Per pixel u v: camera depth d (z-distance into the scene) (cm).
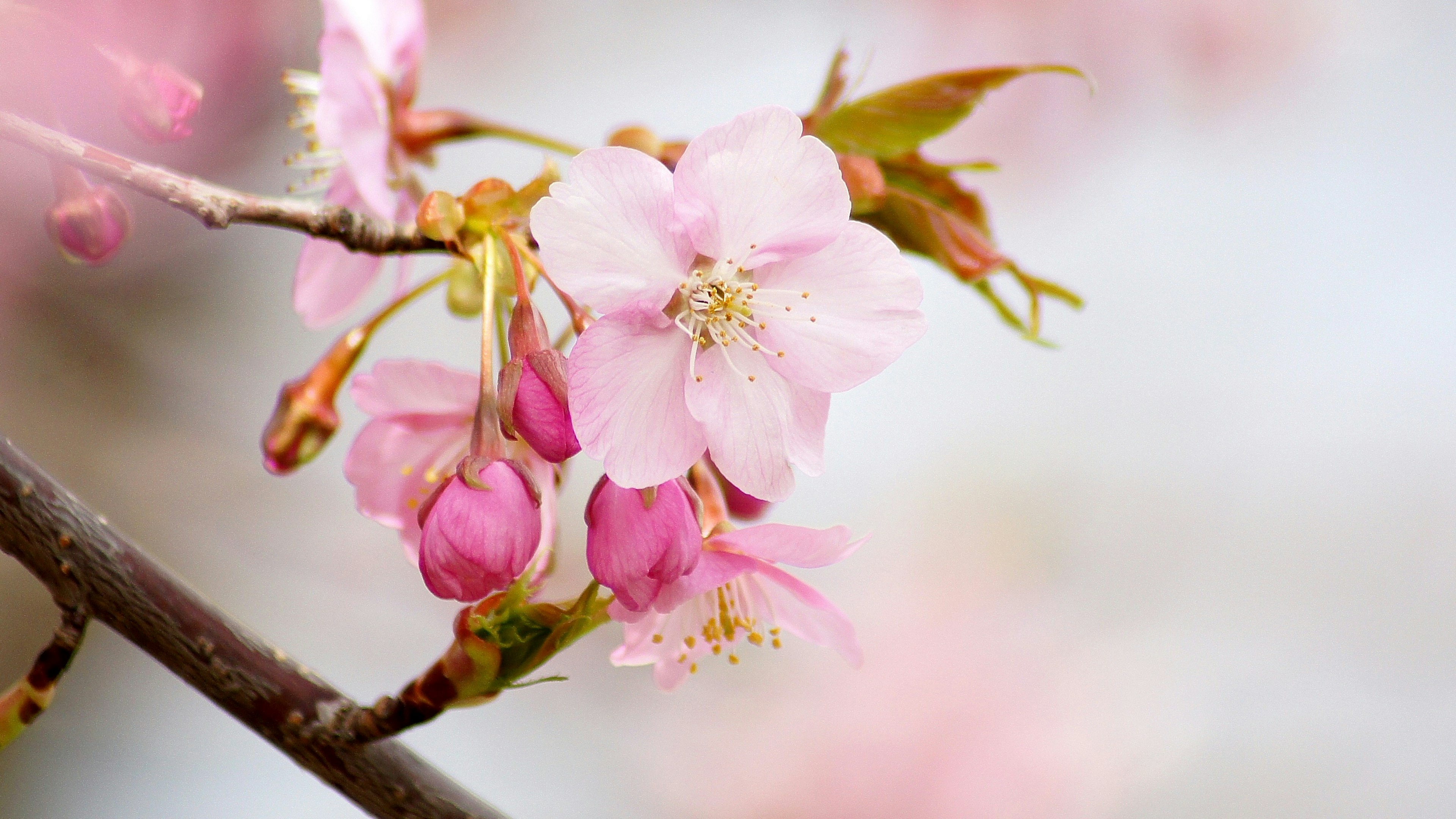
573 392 59
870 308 60
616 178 59
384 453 62
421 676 59
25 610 85
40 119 61
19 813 80
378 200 63
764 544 60
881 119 62
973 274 62
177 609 60
